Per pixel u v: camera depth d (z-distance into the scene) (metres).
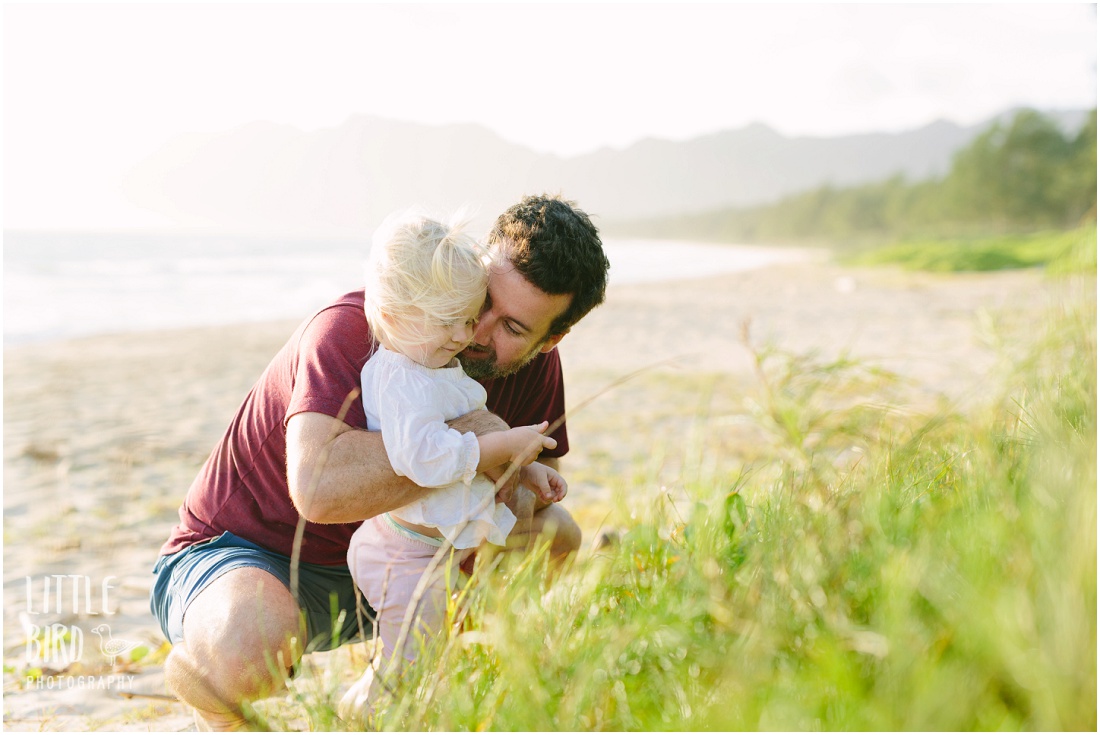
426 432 2.04
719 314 16.08
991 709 1.28
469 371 2.34
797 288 24.28
